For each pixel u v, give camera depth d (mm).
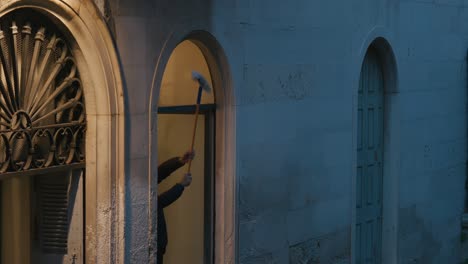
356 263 11938
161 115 9000
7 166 6824
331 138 10883
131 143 7812
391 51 12164
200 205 9219
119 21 7621
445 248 14125
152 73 8023
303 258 10469
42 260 7629
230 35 9062
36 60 7066
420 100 13070
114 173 7672
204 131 9148
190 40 8766
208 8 8703
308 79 10375
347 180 11266
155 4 8000
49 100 7172
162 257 8555
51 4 7039
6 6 6684
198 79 8414
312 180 10555
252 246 9578
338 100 10984
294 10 10055
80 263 7562
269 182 9797
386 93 12430
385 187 12531
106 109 7551
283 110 9977
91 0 7340
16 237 7652
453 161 14242
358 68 11352
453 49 13984
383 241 12578
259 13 9484
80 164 7492
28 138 7000
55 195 7555
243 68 9297
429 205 13531
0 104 6742
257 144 9570
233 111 9180
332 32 10789
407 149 12734
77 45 7355
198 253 9250
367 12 11508
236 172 9242
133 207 7875
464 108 14539
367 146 12109
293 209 10234
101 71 7480
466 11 14266
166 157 9031
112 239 7684
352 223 11422
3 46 6793
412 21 12680
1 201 7660
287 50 9984
